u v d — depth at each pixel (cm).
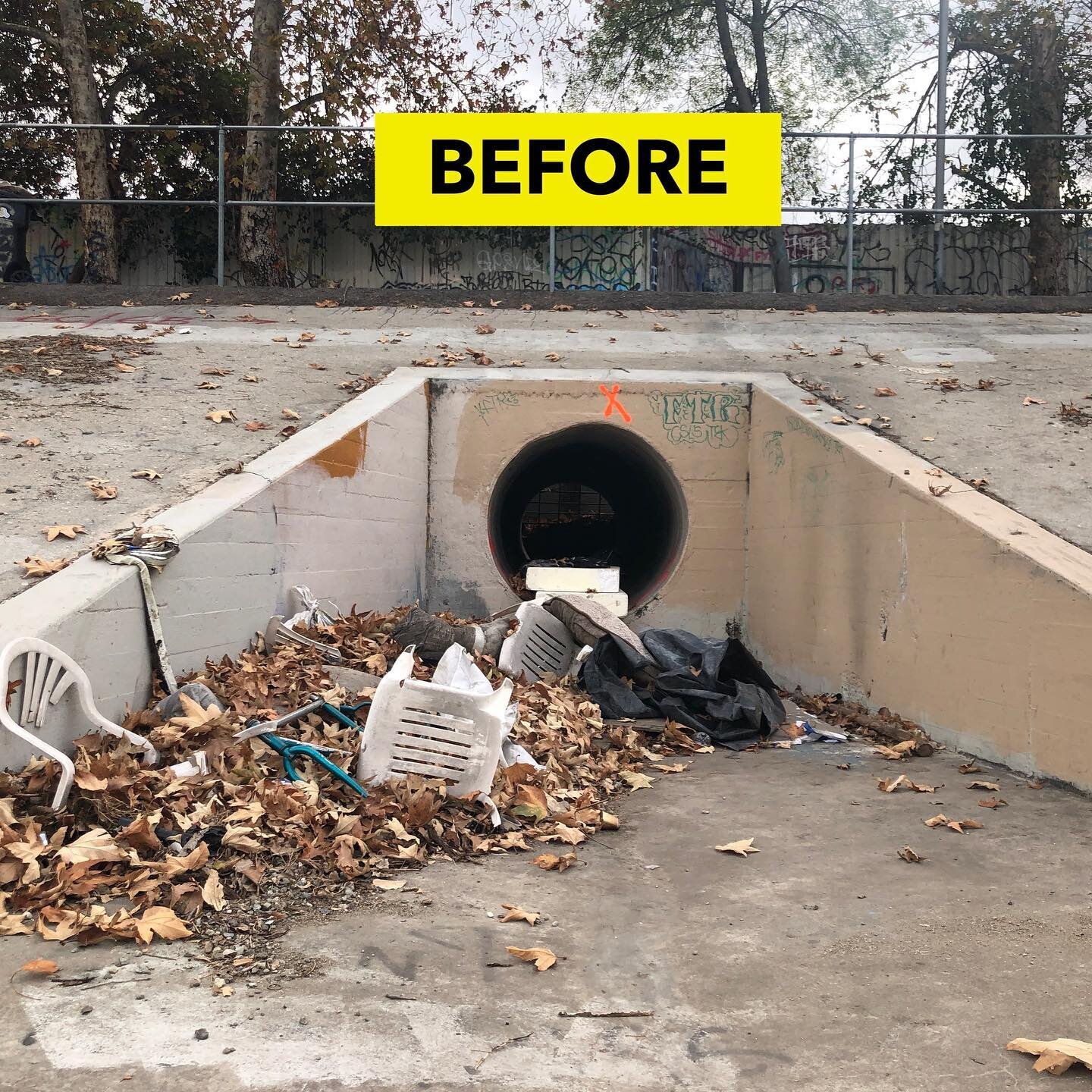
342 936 383
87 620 539
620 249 2123
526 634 895
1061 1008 335
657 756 735
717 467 1124
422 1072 291
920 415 977
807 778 671
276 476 783
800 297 1495
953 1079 292
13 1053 293
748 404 1118
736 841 530
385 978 349
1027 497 763
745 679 869
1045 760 625
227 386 1032
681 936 397
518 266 2144
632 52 2408
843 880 464
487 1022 321
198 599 661
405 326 1338
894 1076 294
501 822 530
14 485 714
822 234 2259
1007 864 482
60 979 338
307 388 1056
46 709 490
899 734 764
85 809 455
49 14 2144
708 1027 323
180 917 390
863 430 933
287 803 479
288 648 734
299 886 427
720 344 1274
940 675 735
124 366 1054
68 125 1495
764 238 2391
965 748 705
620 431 1144
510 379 1122
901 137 1504
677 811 593
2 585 562
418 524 1113
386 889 433
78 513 680
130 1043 300
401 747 535
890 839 528
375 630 859
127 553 604
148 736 539
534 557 1862
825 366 1178
